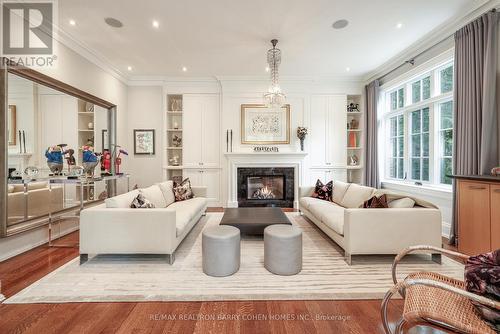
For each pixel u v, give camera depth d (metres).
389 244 2.49
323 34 3.58
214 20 3.20
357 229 2.48
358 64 4.76
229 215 3.38
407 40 3.78
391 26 3.38
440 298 1.26
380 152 5.20
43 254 2.82
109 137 4.77
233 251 2.30
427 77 4.09
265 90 5.46
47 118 3.27
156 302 1.88
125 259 2.66
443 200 3.57
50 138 3.32
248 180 5.60
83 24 3.26
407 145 4.50
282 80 5.44
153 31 3.47
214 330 1.59
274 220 3.12
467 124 3.02
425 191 3.87
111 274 2.30
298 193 4.95
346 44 3.91
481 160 2.80
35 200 3.06
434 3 2.88
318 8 2.97
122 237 2.51
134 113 5.50
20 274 2.32
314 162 5.58
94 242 2.51
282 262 2.29
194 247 3.03
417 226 2.49
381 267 2.47
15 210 2.79
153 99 5.52
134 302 1.88
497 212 2.31
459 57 3.13
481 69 2.87
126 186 5.37
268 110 5.48
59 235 3.44
